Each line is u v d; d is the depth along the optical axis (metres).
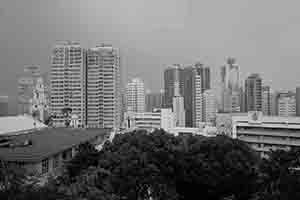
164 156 41.69
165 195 37.34
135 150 40.03
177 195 40.12
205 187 44.47
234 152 45.66
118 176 35.69
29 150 45.66
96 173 35.50
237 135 95.44
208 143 46.75
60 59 130.38
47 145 50.44
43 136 59.16
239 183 44.78
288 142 87.88
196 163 43.31
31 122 72.44
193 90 174.88
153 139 45.38
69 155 53.75
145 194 36.75
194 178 42.69
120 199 32.28
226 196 45.88
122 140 46.06
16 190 25.69
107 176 35.62
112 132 91.62
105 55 131.38
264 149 91.25
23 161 40.84
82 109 129.88
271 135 90.44
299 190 29.70
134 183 35.09
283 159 38.28
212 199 46.44
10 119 68.50
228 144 47.25
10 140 53.03
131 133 48.03
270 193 32.53
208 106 181.50
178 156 43.28
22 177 31.31
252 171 44.09
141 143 43.34
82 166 42.28
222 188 44.25
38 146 49.03
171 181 41.41
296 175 32.09
